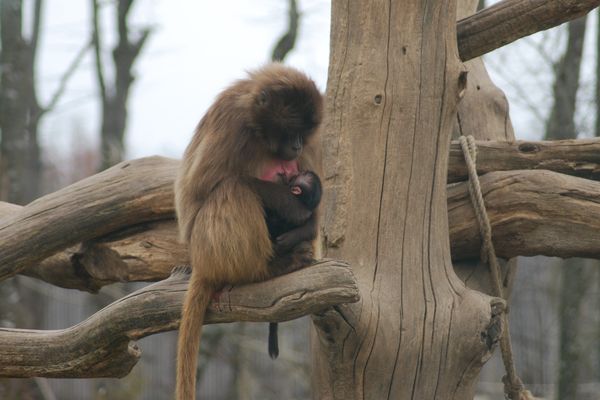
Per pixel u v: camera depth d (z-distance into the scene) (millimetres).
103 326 10266
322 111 10477
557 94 24078
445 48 10594
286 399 33281
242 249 9281
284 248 9578
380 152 10445
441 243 10766
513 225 11852
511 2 10781
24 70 28172
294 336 30656
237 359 29125
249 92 10188
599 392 27797
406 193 10445
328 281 8789
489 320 10508
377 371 10133
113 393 29500
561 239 11641
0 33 27859
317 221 10398
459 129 13430
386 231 10406
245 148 9969
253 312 9203
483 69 14188
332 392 10453
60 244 13117
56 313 36406
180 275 10219
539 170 12070
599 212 11398
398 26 10453
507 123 13750
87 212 12977
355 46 10555
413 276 10391
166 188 12852
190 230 9820
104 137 35594
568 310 23016
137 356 10898
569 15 10578
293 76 10359
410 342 10109
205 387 35000
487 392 31031
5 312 23594
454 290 10648
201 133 10289
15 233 12977
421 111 10469
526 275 30969
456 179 12445
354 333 9828
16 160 26859
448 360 10320
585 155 12227
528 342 30578
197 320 9445
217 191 9562
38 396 25219
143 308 9891
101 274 13594
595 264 24328
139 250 12969
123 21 35438
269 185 9836
